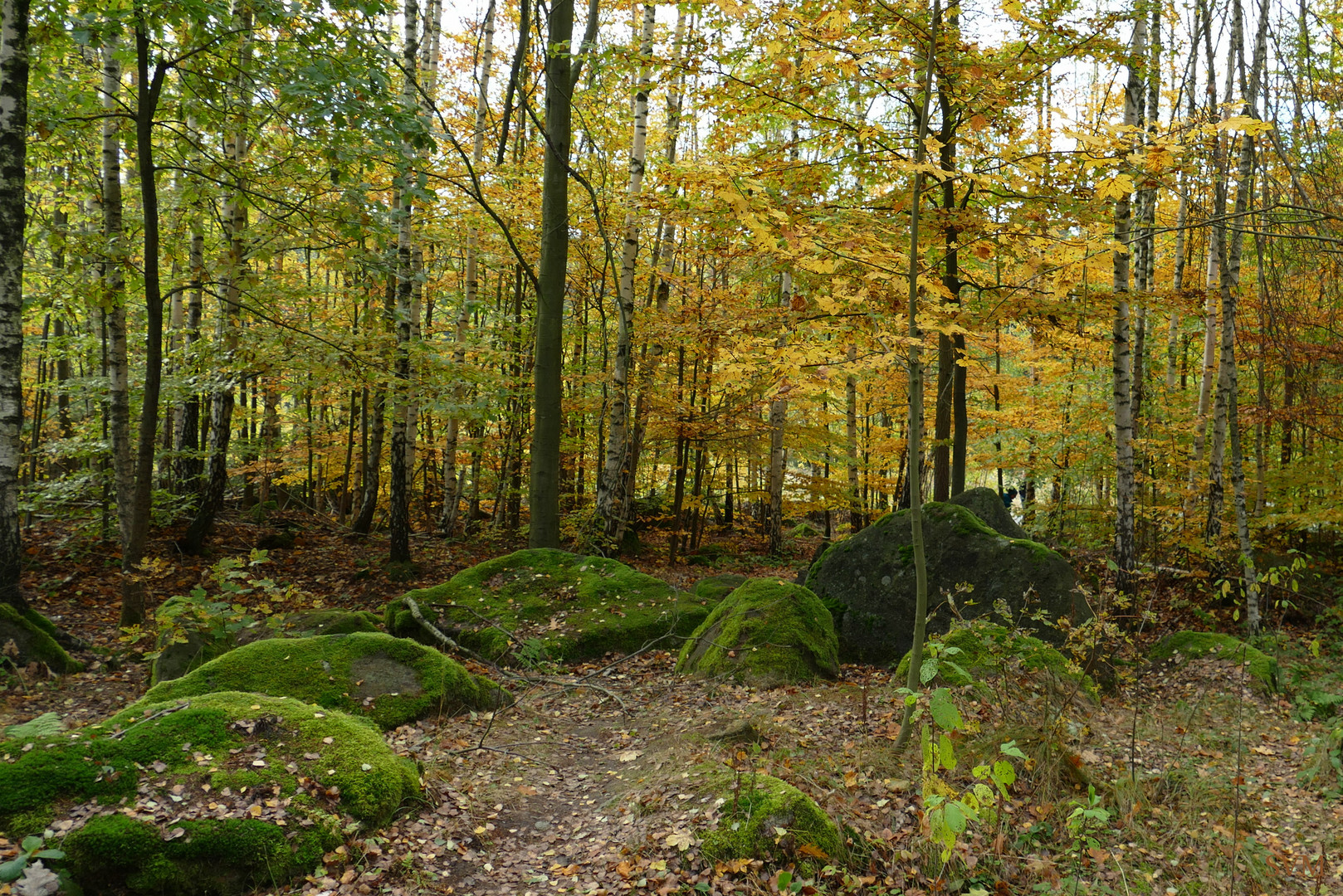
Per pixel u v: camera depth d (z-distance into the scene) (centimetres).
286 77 778
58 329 1689
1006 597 795
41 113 796
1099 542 1366
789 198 793
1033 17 883
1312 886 391
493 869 386
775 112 780
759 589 786
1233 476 968
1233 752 584
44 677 645
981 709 574
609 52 916
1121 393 982
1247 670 770
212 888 335
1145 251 1312
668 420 1418
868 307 670
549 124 1069
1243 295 1016
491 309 1518
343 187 893
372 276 984
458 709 612
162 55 796
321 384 1155
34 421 1591
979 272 1035
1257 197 897
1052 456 1543
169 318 1412
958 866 387
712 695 669
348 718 458
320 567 1191
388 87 811
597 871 378
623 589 912
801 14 557
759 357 636
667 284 1454
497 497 1644
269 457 1612
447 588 896
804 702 639
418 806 423
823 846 379
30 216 873
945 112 930
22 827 327
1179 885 391
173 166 827
